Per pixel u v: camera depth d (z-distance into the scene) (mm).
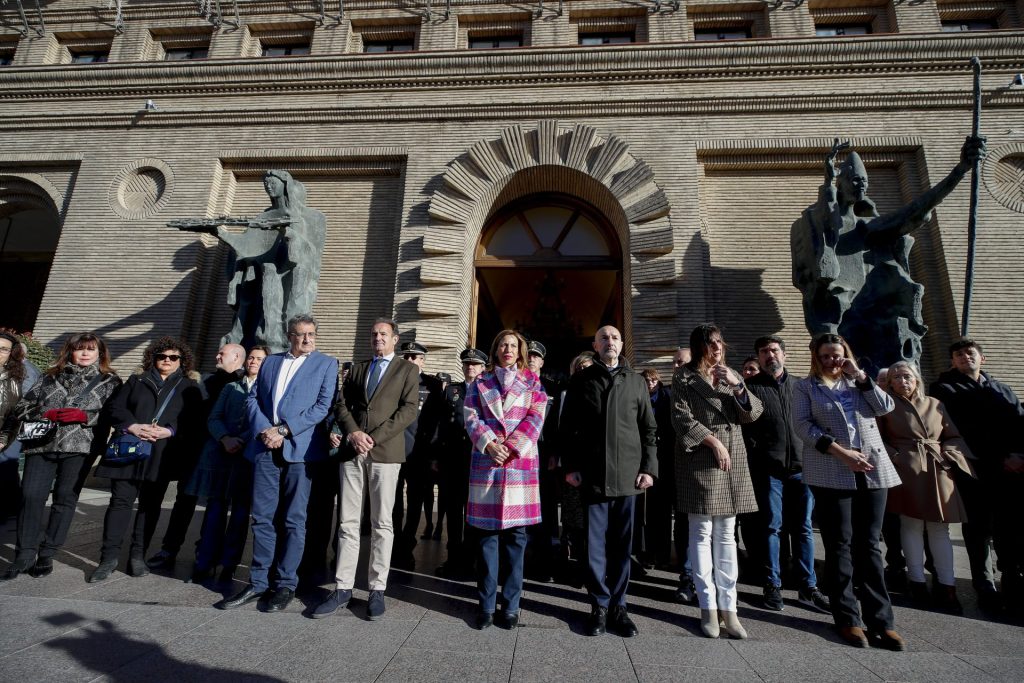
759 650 3199
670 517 5066
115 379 4738
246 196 10305
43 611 3395
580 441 3787
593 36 11703
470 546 4848
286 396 3979
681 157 9414
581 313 14750
